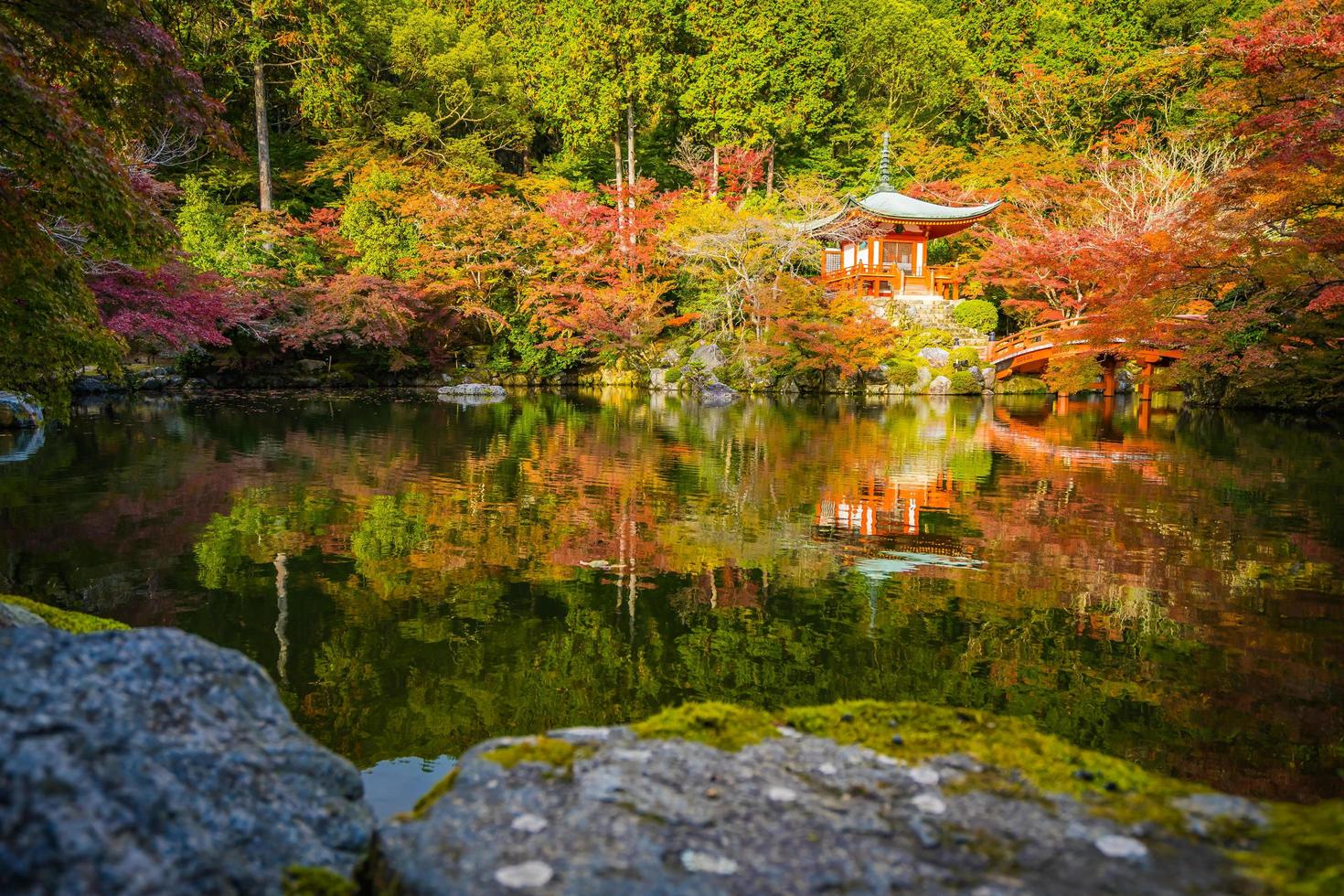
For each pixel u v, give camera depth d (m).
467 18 41.91
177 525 7.67
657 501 9.03
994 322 29.81
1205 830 1.58
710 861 1.46
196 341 19.89
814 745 1.96
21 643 1.65
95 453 11.77
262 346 25.58
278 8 29.38
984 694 4.27
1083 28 38.84
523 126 37.31
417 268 28.55
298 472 10.62
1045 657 4.72
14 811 1.19
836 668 4.61
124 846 1.23
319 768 1.75
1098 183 29.00
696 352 28.58
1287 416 18.91
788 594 5.85
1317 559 6.73
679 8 34.69
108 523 7.68
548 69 34.44
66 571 6.20
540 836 1.53
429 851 1.47
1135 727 3.89
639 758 1.86
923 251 31.64
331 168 32.81
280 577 6.16
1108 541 7.29
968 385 25.86
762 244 28.55
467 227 29.23
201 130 6.74
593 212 30.48
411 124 33.28
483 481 10.20
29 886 1.12
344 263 29.66
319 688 4.33
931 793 1.73
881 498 9.22
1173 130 29.56
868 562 6.63
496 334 30.95
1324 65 12.41
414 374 29.52
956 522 8.05
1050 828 1.58
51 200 5.86
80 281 6.27
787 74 34.44
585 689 4.35
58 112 4.78
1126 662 4.65
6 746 1.31
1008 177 34.81
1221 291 20.27
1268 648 4.86
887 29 39.00
